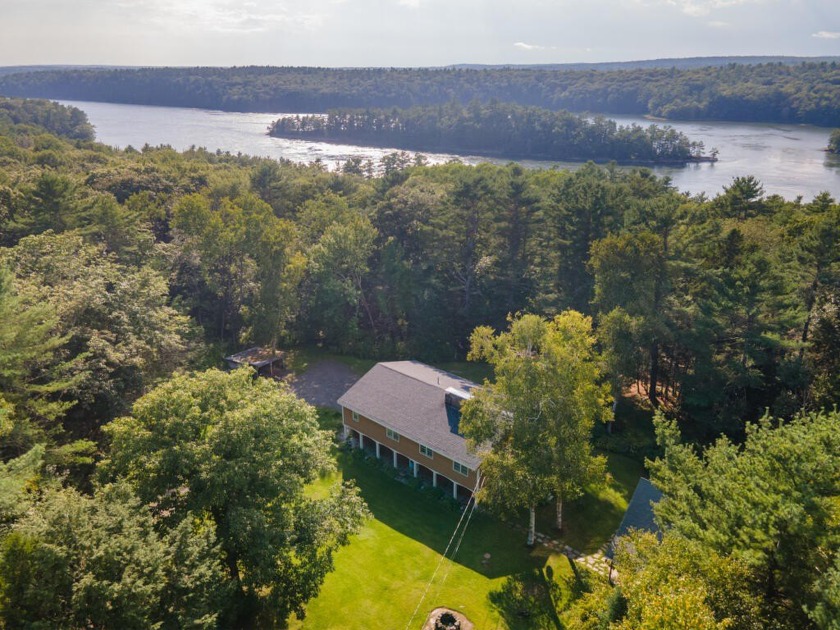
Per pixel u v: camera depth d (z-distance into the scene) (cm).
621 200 5425
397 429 3553
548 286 5362
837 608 1344
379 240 5881
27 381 2536
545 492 2716
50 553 1467
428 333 5547
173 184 7750
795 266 3959
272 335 4978
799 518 1508
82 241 4506
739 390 3791
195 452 2039
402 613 2509
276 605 2166
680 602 1370
